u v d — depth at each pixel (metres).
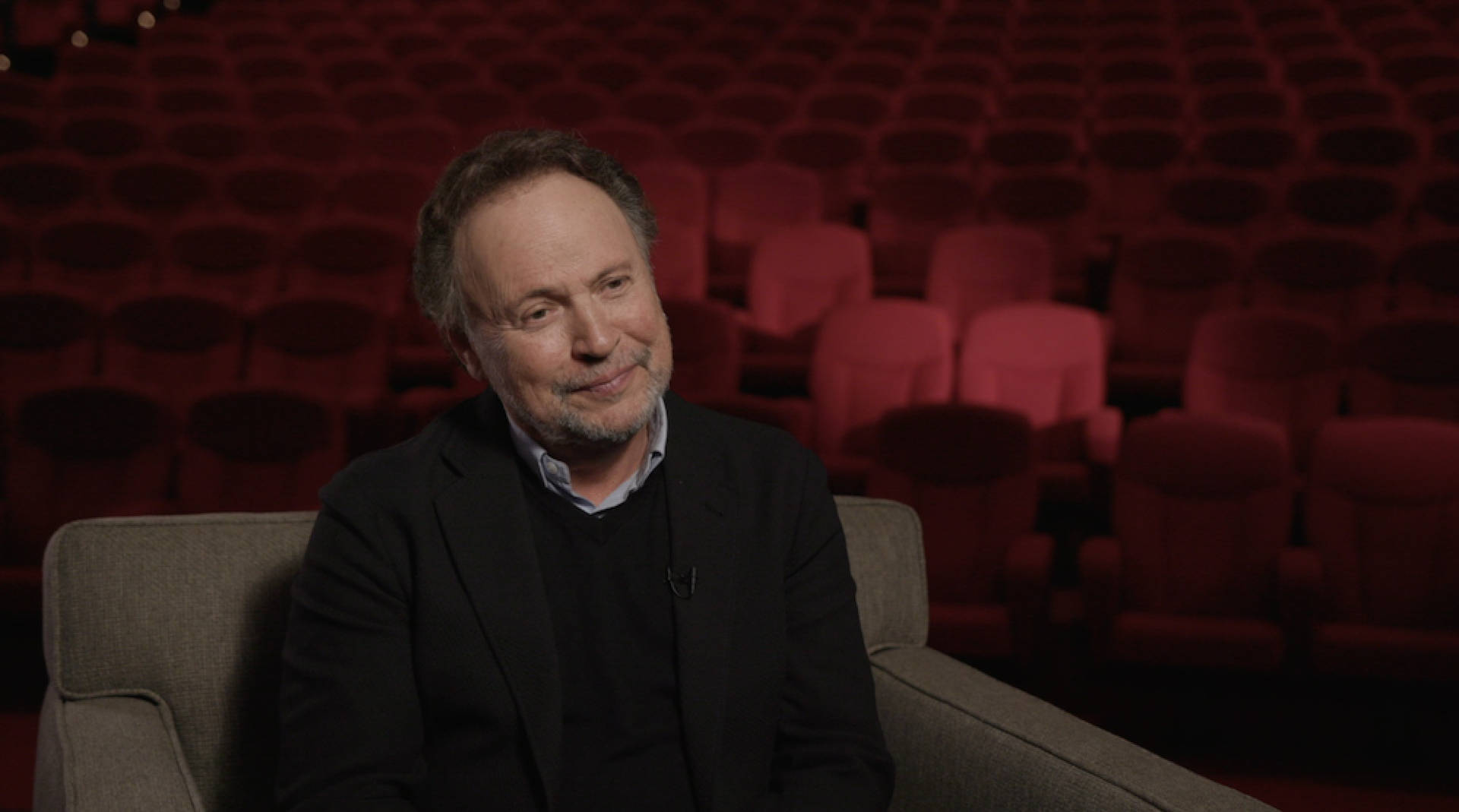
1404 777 1.93
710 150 4.72
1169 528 2.27
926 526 2.37
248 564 0.99
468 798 0.83
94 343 3.14
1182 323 3.42
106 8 6.66
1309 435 2.83
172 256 3.71
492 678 0.83
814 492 0.96
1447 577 2.15
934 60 5.73
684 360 3.06
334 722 0.81
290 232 3.94
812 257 3.61
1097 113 5.14
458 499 0.87
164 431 2.52
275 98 5.25
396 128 4.80
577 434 0.84
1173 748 2.03
